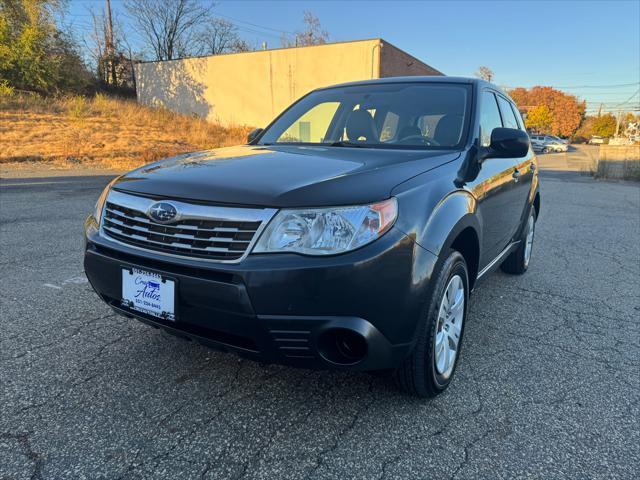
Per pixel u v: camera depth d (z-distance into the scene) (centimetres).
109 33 3644
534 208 488
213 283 197
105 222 242
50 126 1872
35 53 2489
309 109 367
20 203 790
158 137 1928
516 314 378
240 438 215
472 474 196
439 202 229
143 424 223
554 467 201
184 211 208
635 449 214
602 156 1903
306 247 192
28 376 261
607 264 535
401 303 202
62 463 196
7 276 423
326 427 224
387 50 2031
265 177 218
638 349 318
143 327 327
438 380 246
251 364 281
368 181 212
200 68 2595
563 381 273
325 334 195
